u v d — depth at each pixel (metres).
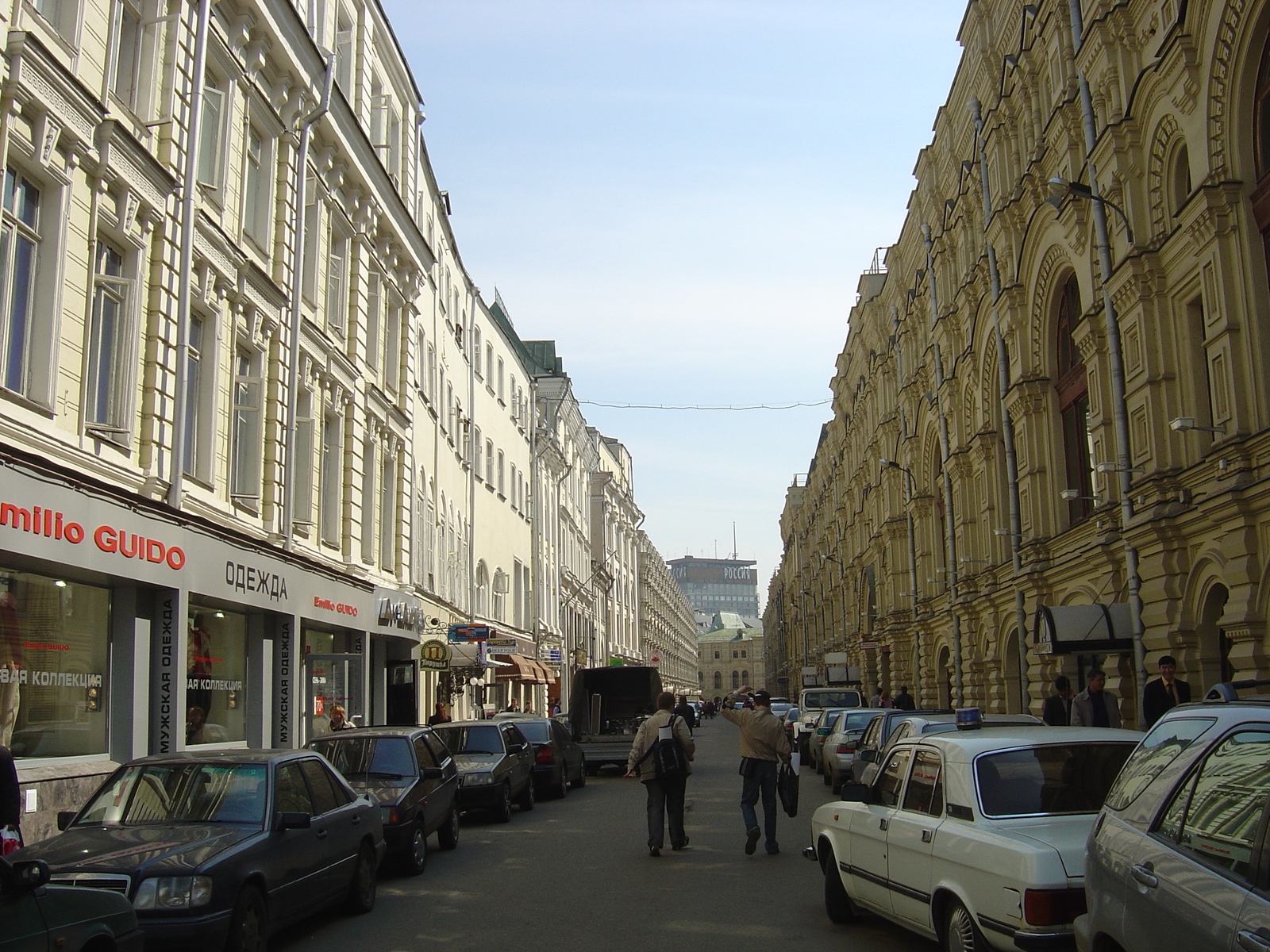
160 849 7.88
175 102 15.22
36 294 12.26
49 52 11.92
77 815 8.86
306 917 9.23
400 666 27.44
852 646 51.31
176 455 14.98
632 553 95.00
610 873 11.95
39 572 12.43
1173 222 15.72
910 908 7.59
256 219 19.16
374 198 24.66
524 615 47.81
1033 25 21.00
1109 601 18.42
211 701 16.84
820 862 9.70
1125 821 5.05
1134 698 17.94
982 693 28.08
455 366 35.22
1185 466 15.58
